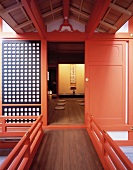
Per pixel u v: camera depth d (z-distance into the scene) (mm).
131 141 3916
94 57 4000
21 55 3920
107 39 3963
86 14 3439
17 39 3900
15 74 3934
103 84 4020
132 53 3963
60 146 2980
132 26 3963
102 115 4027
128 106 4008
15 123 3637
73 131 3756
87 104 4020
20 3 2645
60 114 5227
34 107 3982
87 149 2867
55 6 3348
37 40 3914
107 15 3213
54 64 8359
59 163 2412
